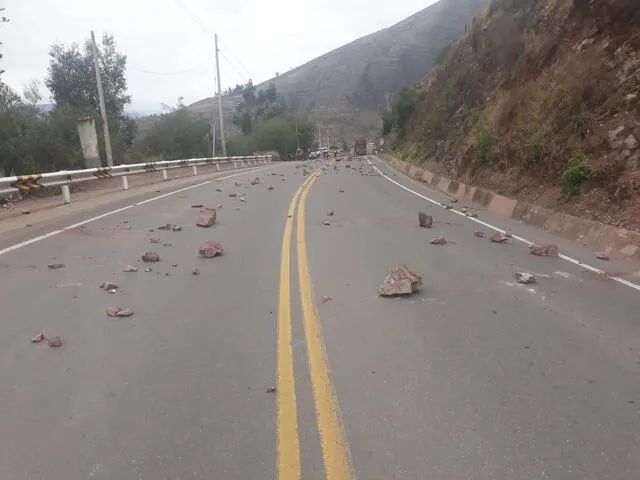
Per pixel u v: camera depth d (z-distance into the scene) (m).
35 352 4.80
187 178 26.11
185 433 3.53
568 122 12.68
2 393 4.06
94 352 4.80
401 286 6.43
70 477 3.09
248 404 3.90
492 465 3.19
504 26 22.50
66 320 5.59
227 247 9.18
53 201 15.63
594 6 14.78
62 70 41.28
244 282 7.04
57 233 10.32
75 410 3.81
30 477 3.09
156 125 62.38
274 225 11.48
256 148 105.88
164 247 9.14
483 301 6.30
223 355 4.75
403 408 3.84
